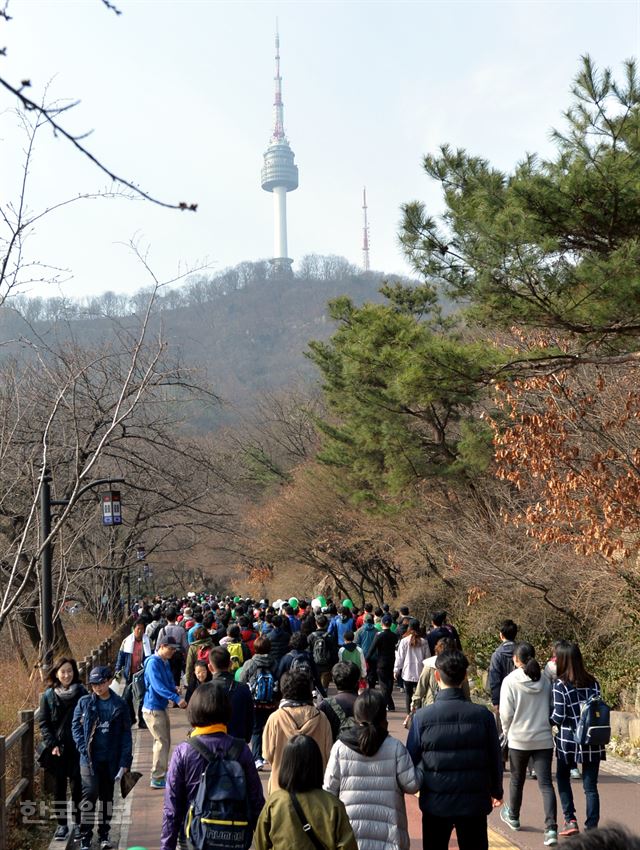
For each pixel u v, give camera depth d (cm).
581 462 1967
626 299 1288
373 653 2200
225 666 1112
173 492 2966
